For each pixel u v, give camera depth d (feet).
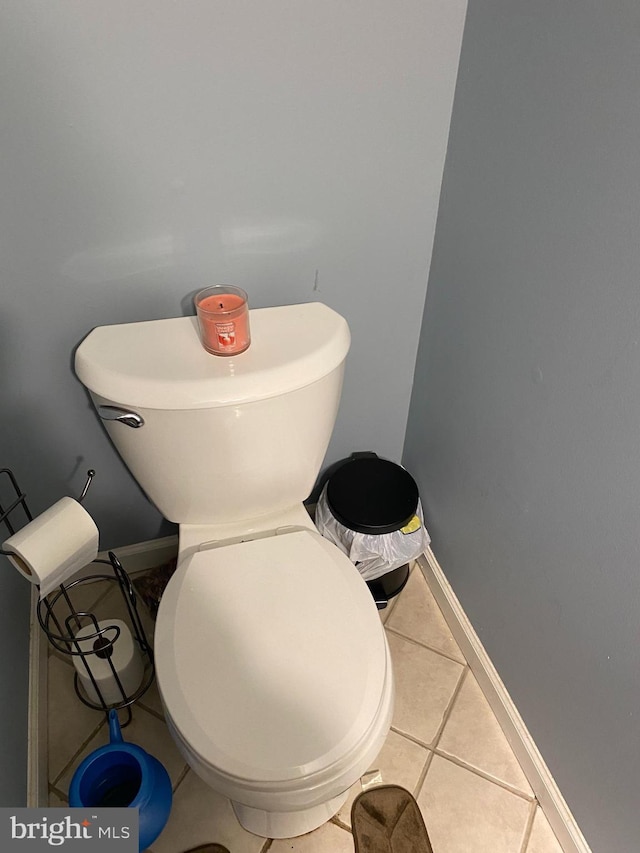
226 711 2.94
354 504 4.39
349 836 3.79
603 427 2.69
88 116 2.91
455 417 4.06
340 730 2.88
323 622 3.26
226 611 3.29
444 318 3.95
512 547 3.68
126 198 3.20
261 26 2.88
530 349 3.10
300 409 3.40
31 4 2.58
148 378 3.15
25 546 3.03
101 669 4.09
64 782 4.00
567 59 2.46
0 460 3.90
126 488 4.51
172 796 3.89
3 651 3.74
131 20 2.71
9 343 3.51
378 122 3.33
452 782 4.00
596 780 3.32
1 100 2.77
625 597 2.77
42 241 3.21
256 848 3.75
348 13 2.94
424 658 4.62
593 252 2.53
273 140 3.22
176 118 3.02
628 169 2.27
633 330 2.40
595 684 3.15
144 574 5.05
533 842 3.77
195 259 3.51
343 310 4.04
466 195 3.41
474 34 3.05
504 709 4.14
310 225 3.59
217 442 3.36
